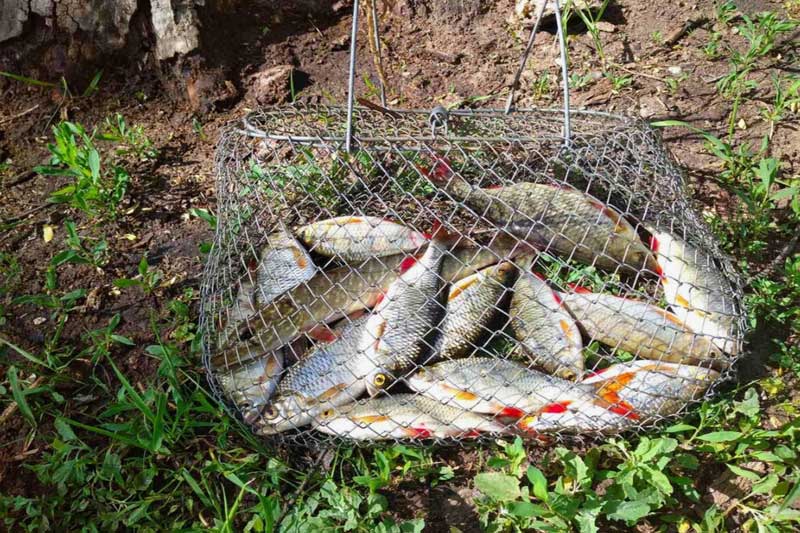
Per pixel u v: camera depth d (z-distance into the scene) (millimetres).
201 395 583
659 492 524
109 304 690
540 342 615
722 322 600
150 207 786
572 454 552
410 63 943
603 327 618
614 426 561
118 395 592
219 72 901
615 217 648
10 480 567
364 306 626
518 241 625
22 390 601
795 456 550
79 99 897
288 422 571
